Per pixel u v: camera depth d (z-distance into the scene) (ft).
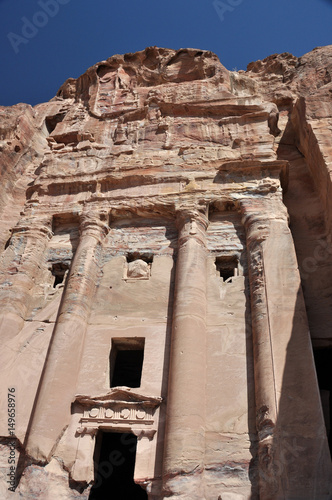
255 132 60.44
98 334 44.65
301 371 36.58
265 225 48.42
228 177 54.90
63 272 52.31
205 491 33.63
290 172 60.34
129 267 50.01
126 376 57.72
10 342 44.27
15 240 53.11
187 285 44.78
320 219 52.75
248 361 40.24
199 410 36.99
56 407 38.78
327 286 46.50
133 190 56.13
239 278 46.57
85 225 53.06
